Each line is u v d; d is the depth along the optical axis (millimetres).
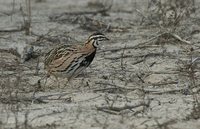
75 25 30969
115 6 37000
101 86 20078
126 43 26391
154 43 25922
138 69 22359
